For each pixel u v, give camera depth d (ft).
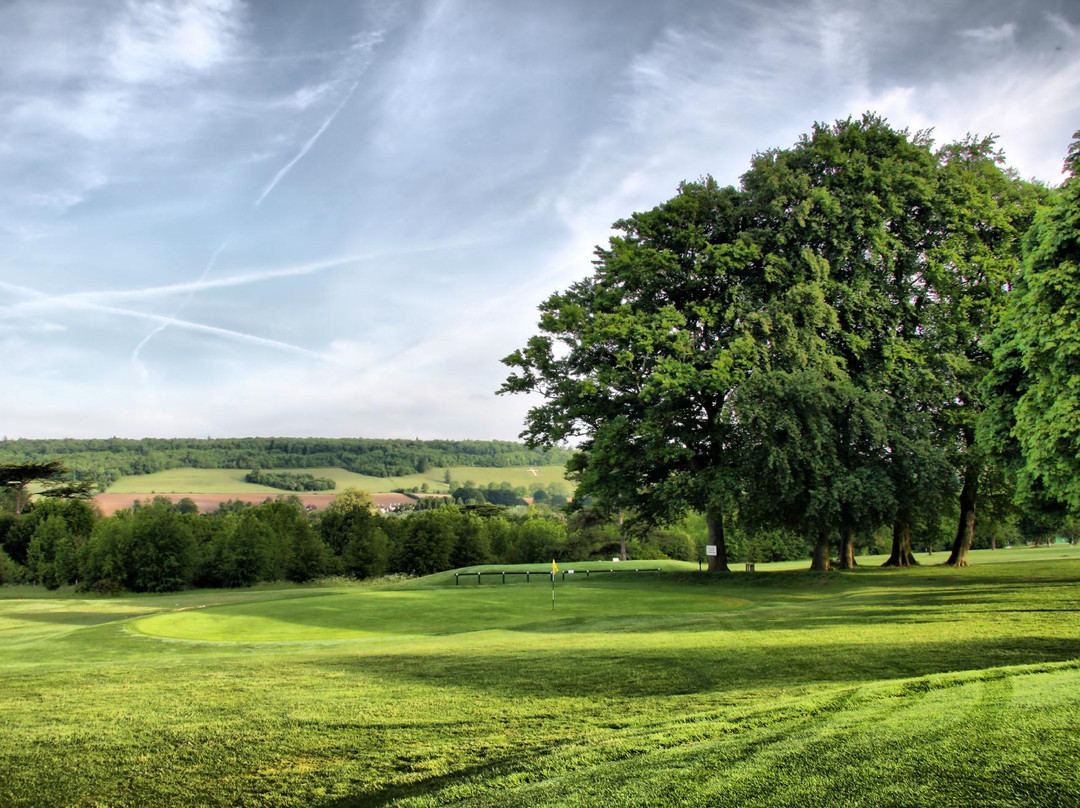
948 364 89.51
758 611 53.31
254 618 62.28
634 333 91.91
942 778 13.69
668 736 18.65
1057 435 53.72
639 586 93.35
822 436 83.71
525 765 17.49
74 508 206.49
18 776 18.66
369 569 187.42
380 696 26.43
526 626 52.54
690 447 99.96
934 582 73.87
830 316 88.99
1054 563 94.27
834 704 20.22
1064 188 59.31
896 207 90.68
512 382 110.93
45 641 51.83
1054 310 55.83
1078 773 13.35
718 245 92.22
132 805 16.56
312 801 16.30
